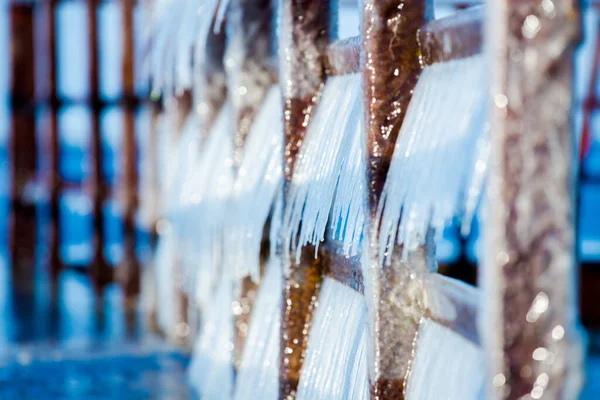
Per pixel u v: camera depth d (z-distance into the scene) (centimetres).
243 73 248
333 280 210
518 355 147
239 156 248
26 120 714
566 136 147
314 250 215
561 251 147
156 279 444
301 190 211
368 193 179
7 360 360
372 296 178
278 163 235
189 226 323
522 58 147
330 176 200
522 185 147
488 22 148
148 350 375
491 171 148
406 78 177
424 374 175
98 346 384
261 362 239
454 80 167
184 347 380
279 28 214
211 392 285
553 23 146
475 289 164
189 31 268
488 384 148
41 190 711
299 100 212
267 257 247
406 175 172
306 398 213
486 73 148
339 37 214
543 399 147
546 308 147
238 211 247
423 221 166
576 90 147
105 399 302
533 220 147
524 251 147
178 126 365
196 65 307
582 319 443
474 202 152
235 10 252
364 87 179
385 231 176
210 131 309
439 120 167
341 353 200
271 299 239
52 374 340
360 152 188
